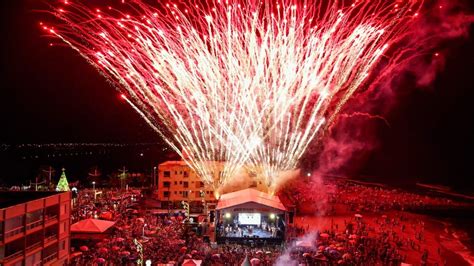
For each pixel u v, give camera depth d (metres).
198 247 64.25
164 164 105.00
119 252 57.53
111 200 102.19
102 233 66.31
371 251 64.12
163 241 64.69
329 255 58.66
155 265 53.69
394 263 59.34
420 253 70.50
